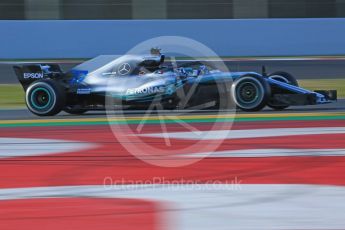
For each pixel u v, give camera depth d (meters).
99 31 73.00
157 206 14.30
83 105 32.28
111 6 81.00
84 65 32.69
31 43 72.31
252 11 81.25
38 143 23.77
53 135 25.83
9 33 72.00
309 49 74.62
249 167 18.73
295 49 74.56
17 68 32.53
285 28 74.12
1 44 72.06
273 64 63.38
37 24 72.25
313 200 14.66
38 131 27.12
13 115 33.56
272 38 74.19
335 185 16.20
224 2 81.12
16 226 12.77
